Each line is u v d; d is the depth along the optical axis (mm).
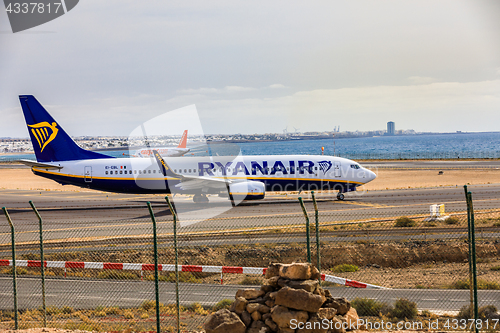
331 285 30078
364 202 67875
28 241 41281
